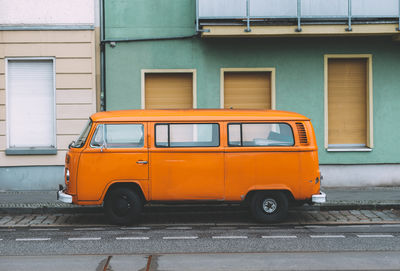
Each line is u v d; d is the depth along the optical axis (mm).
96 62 14359
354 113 14617
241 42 14422
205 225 9898
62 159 14258
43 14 14188
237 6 13664
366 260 6980
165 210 11211
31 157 14188
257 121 9945
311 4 13664
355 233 8953
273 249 7691
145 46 14359
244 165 9859
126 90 14359
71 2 14227
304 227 9602
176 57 14383
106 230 9398
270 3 13648
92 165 9719
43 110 14422
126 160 9742
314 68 14500
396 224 9898
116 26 14312
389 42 14539
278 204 10055
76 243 8188
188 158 9805
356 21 13781
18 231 9320
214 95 14422
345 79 14617
